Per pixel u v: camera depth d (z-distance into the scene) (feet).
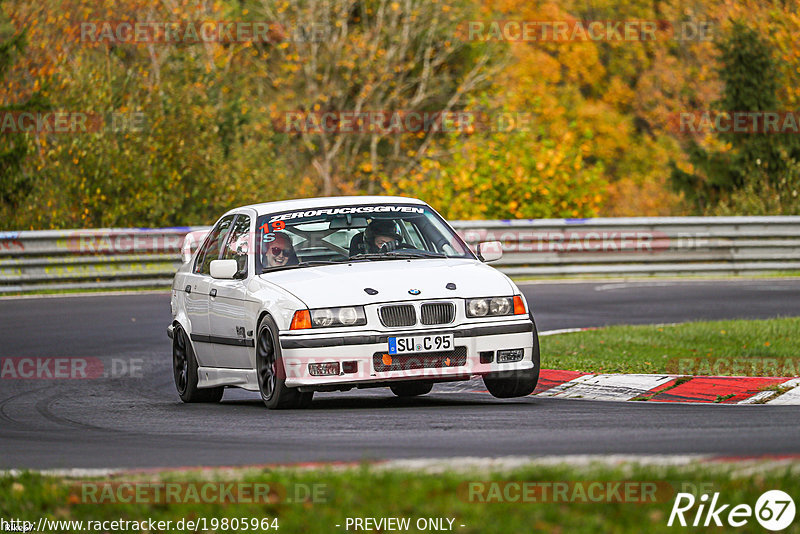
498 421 83.41
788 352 120.78
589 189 294.25
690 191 317.63
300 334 90.43
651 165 466.70
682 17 459.32
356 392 115.96
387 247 101.71
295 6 405.18
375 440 76.13
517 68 445.37
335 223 103.55
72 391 117.60
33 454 77.20
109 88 269.85
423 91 417.69
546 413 87.71
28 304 196.54
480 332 91.71
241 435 81.46
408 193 307.78
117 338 155.94
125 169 266.36
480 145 296.71
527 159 287.28
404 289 91.97
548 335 143.13
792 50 343.05
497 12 461.37
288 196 315.17
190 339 109.50
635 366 113.91
